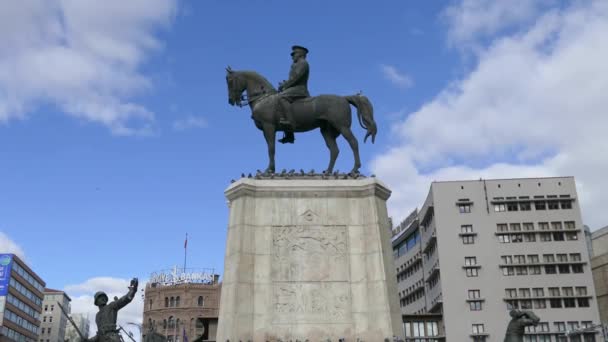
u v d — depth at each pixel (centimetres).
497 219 8494
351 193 1543
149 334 2547
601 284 8938
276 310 1420
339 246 1491
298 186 1537
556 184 8569
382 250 1474
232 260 1462
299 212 1516
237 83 1712
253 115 1664
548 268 8231
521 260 8294
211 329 6550
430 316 8250
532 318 1315
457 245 8412
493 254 8344
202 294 13162
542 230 8369
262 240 1484
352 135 1630
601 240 9769
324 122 1667
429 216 9062
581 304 8000
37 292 14312
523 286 8156
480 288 8194
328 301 1438
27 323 13412
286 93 1647
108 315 1390
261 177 1572
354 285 1455
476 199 8600
